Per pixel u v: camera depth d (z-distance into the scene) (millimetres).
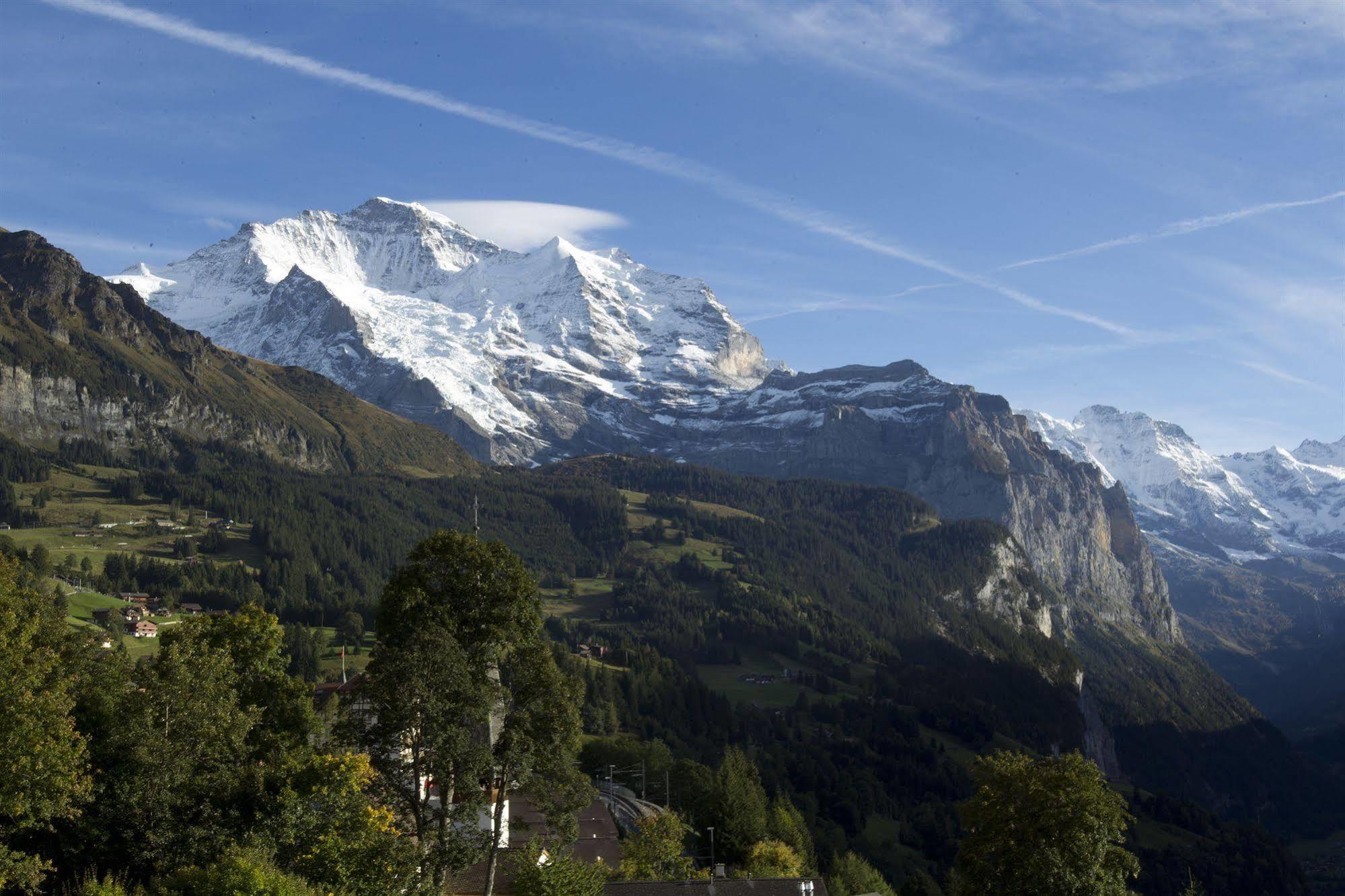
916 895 161875
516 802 103438
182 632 89938
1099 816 88125
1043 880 85500
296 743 92875
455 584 75000
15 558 87062
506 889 82750
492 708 73438
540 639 77938
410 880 69188
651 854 111625
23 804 61656
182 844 69125
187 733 74312
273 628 96812
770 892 89500
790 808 176250
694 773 168375
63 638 82250
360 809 72750
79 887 63719
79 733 70688
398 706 68375
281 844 71875
